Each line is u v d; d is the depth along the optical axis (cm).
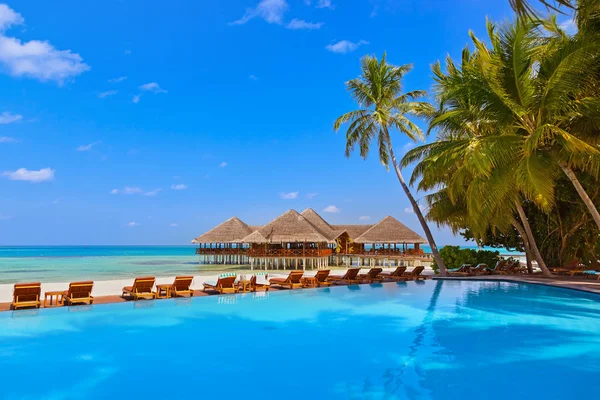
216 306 1307
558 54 1304
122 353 813
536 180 1348
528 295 1516
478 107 1534
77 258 6406
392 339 916
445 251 2761
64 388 634
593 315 1153
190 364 749
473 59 1611
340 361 764
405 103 2252
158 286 1440
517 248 2700
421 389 623
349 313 1205
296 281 1770
